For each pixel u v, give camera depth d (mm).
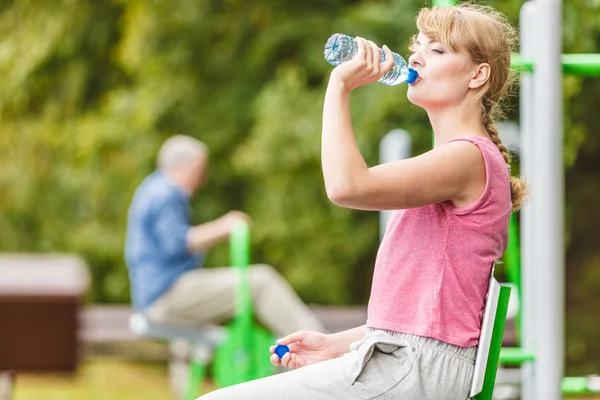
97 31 20125
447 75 4430
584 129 15883
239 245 10805
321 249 18453
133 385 16141
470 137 4371
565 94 14219
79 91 20359
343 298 18562
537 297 6727
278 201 18375
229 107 19188
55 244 20375
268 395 4242
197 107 19297
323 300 18578
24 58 20094
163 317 11492
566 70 6773
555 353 6676
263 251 18922
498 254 4391
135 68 19562
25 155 20875
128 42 19156
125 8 20094
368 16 17438
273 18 18609
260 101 18109
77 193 20234
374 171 4184
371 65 4363
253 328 11117
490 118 4562
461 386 4219
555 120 6676
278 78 18031
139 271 11695
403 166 4219
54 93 20641
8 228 20969
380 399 4172
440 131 4504
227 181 19344
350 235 18391
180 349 12922
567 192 17859
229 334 10797
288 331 11172
